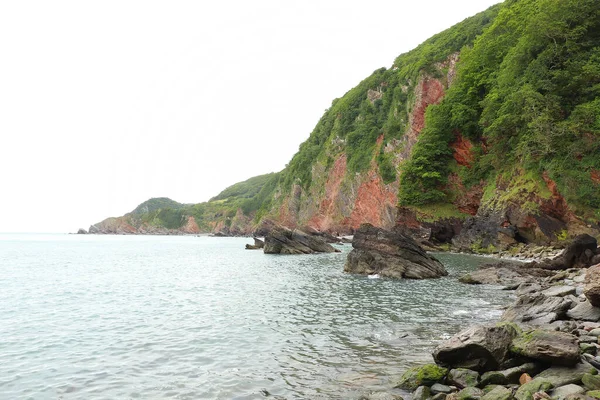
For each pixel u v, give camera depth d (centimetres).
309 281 2967
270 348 1258
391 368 1045
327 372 1032
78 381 1006
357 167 10281
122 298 2334
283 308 1931
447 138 6838
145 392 926
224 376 1019
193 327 1570
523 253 4300
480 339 927
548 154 4459
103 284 2997
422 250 3275
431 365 931
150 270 4128
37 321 1730
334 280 3008
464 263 3966
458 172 6656
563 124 4234
